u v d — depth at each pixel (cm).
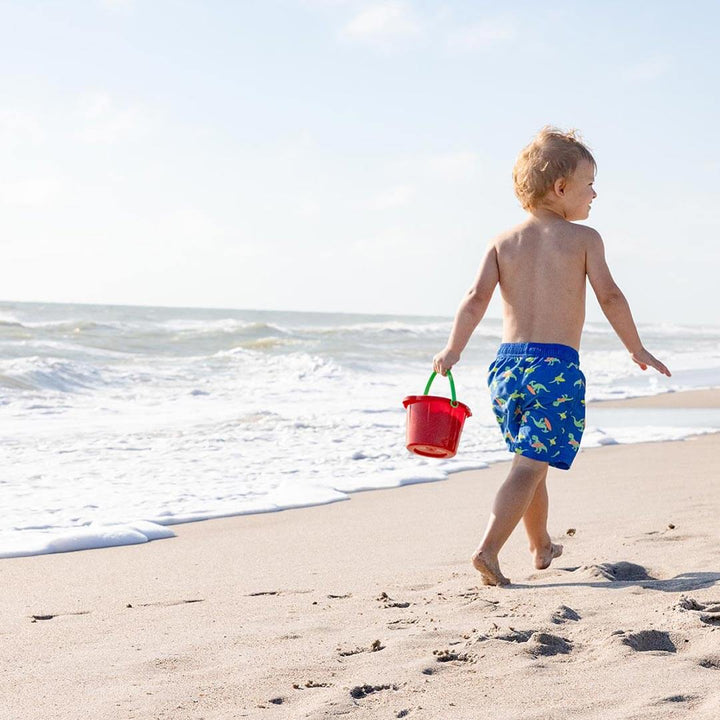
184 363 1666
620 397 1368
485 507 515
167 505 525
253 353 1847
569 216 345
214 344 2236
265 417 952
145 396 1163
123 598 316
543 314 327
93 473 639
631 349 329
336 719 186
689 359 2686
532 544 344
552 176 337
